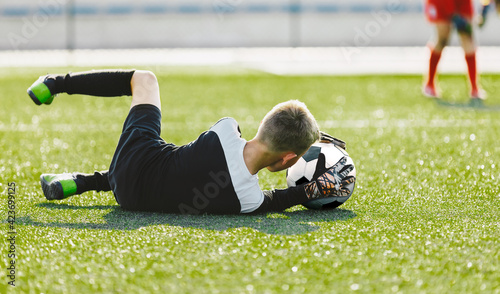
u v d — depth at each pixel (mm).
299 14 69062
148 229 11672
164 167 12461
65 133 24031
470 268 9805
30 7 66375
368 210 13359
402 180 16297
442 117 27438
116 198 13070
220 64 50688
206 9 70750
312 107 30922
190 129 25000
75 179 13555
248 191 12328
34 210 13141
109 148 21078
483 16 31047
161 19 68875
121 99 34000
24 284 9266
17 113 29109
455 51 59375
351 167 13281
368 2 70062
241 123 26438
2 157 19203
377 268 9773
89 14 68500
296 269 9711
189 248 10648
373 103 32000
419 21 67000
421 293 8914
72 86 13633
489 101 31828
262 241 10969
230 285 9156
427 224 12227
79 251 10562
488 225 12180
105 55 57312
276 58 56000
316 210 13289
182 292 8938
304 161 13250
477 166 17938
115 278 9438
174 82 40125
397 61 52688
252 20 68938
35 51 62094
